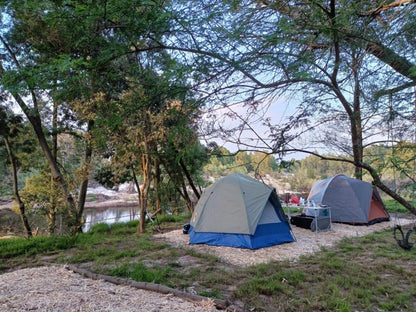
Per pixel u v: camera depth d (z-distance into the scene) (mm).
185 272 5102
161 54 1911
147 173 9617
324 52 1973
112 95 2576
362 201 9914
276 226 7406
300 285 4359
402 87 1980
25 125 11164
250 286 4270
